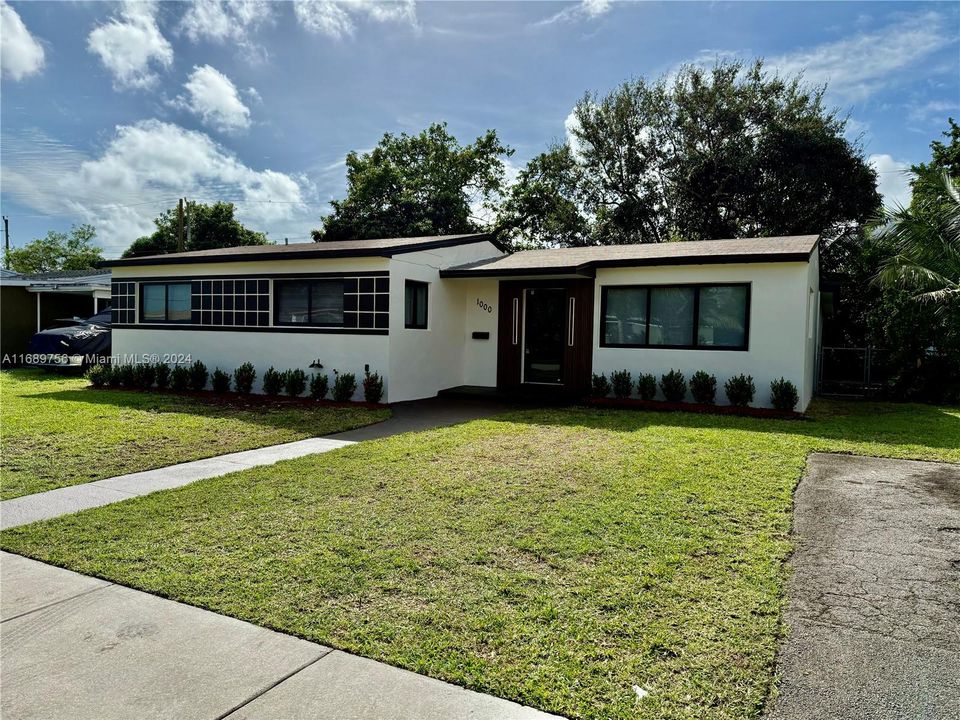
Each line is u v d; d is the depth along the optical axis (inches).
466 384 552.7
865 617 126.4
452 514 189.6
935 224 538.6
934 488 219.3
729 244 486.0
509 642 115.8
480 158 1234.0
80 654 113.7
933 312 505.0
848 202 856.3
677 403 430.0
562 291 500.4
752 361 419.5
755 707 96.9
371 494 212.4
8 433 318.3
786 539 167.9
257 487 221.9
